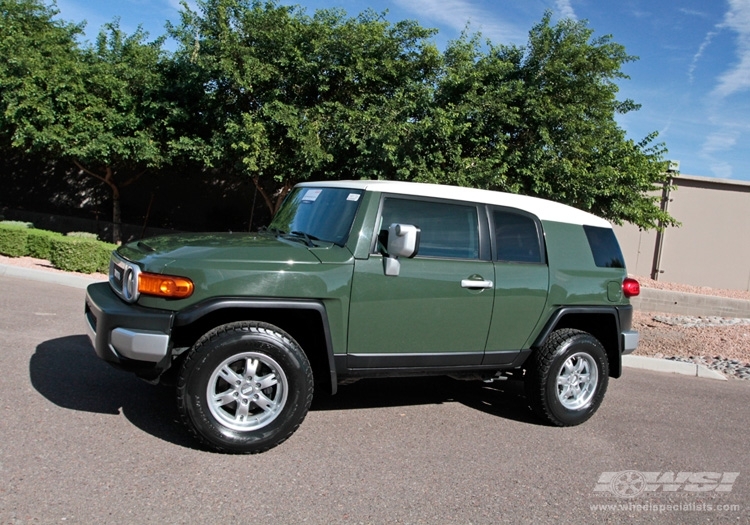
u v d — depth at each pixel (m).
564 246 5.18
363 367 4.40
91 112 13.53
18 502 3.11
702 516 3.72
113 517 3.06
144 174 17.20
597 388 5.25
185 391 3.79
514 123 10.89
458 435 4.76
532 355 5.11
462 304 4.59
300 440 4.34
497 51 11.77
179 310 3.84
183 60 13.48
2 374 5.01
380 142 10.92
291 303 4.02
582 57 11.00
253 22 11.95
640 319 11.92
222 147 12.45
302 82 12.24
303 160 11.90
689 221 15.45
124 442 3.96
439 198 4.67
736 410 6.22
